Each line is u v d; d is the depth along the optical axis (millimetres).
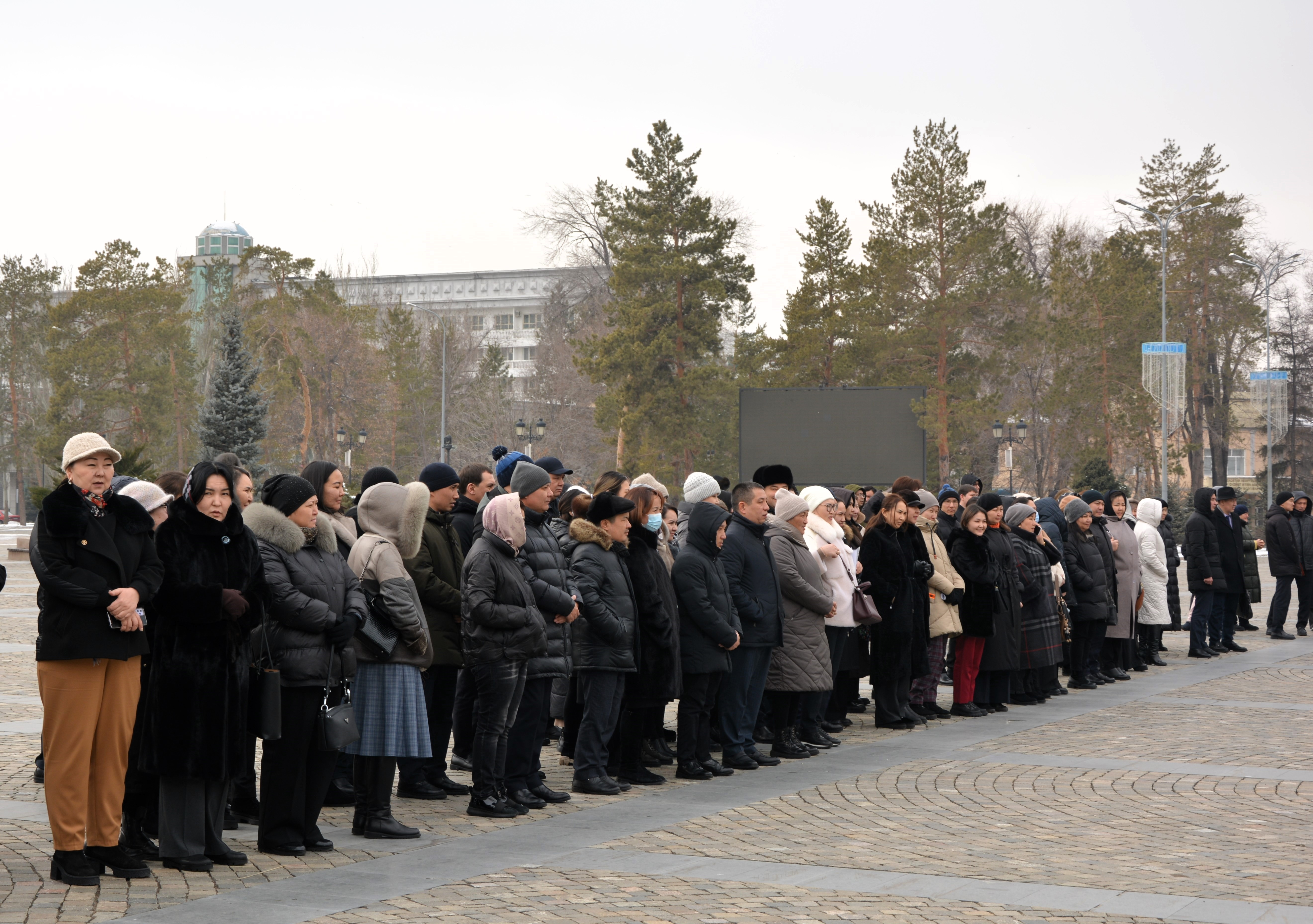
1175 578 19016
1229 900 6301
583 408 71625
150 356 71188
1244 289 64250
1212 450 68750
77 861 6465
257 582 6941
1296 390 71062
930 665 12844
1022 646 13875
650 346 49344
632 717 9570
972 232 50469
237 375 45281
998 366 50844
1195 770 10039
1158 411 52438
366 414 73375
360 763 7711
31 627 21141
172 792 6805
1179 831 7965
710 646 9789
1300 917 5996
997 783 9547
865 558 12203
